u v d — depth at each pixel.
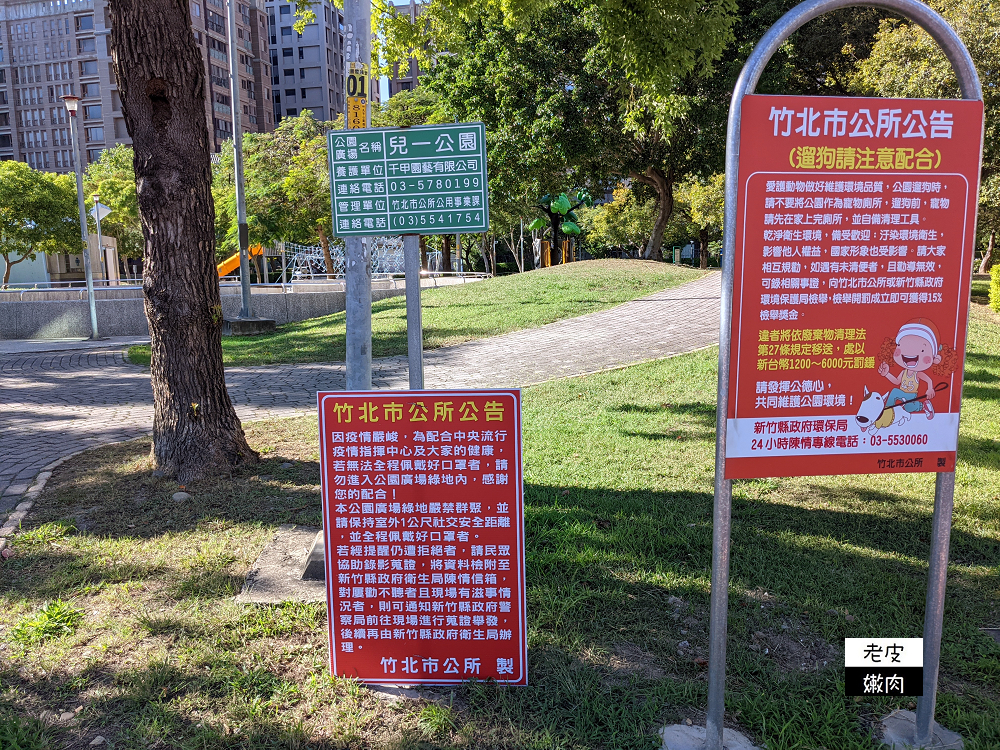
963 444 6.12
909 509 4.73
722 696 2.54
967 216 2.43
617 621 3.41
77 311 21.09
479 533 2.90
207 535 4.45
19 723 2.71
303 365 12.10
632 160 23.00
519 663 2.94
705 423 6.81
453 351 11.75
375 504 2.92
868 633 3.28
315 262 39.25
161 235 5.22
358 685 2.98
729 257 2.37
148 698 2.87
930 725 2.63
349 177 3.07
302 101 80.56
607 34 6.56
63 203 34.59
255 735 2.64
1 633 3.38
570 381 8.98
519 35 20.00
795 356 2.44
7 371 12.92
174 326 5.34
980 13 14.05
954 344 2.49
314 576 3.86
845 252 2.40
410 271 3.08
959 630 3.33
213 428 5.51
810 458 2.50
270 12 78.94
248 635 3.32
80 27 66.62
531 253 61.03
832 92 23.22
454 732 2.69
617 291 16.34
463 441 2.86
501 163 22.09
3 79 68.69
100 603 3.64
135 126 5.11
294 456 6.13
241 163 17.45
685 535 4.29
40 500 5.16
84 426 7.99
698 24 6.17
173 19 4.95
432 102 32.03
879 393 2.49
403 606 2.96
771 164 2.33
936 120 2.37
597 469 5.56
